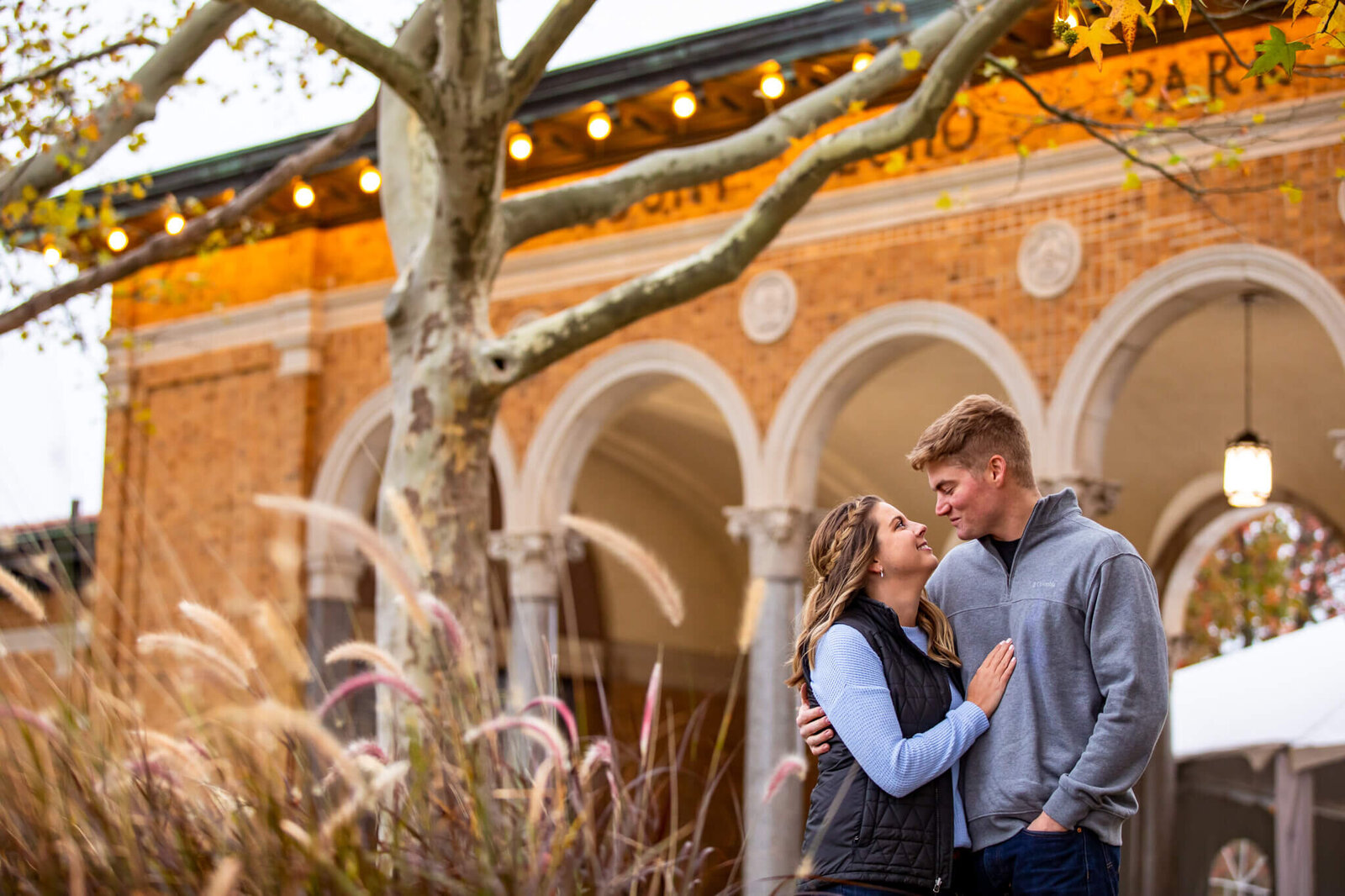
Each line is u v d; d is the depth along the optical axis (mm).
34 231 9211
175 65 7641
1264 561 20969
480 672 3086
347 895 2352
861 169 10961
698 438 16562
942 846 3021
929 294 10547
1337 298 8906
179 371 14109
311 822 2490
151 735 2762
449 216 6641
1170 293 9531
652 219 11883
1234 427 13492
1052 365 9977
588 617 16781
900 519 3271
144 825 2520
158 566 13781
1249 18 9125
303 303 13422
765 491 11016
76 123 7484
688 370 11508
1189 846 12188
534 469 12039
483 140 6281
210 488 13727
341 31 5773
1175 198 9594
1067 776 2984
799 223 11156
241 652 2838
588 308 6590
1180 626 15680
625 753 3105
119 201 13469
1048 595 3143
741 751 14711
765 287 11266
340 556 12930
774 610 10773
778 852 10078
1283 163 9195
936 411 14516
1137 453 14414
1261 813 11867
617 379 11836
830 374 10875
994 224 10352
